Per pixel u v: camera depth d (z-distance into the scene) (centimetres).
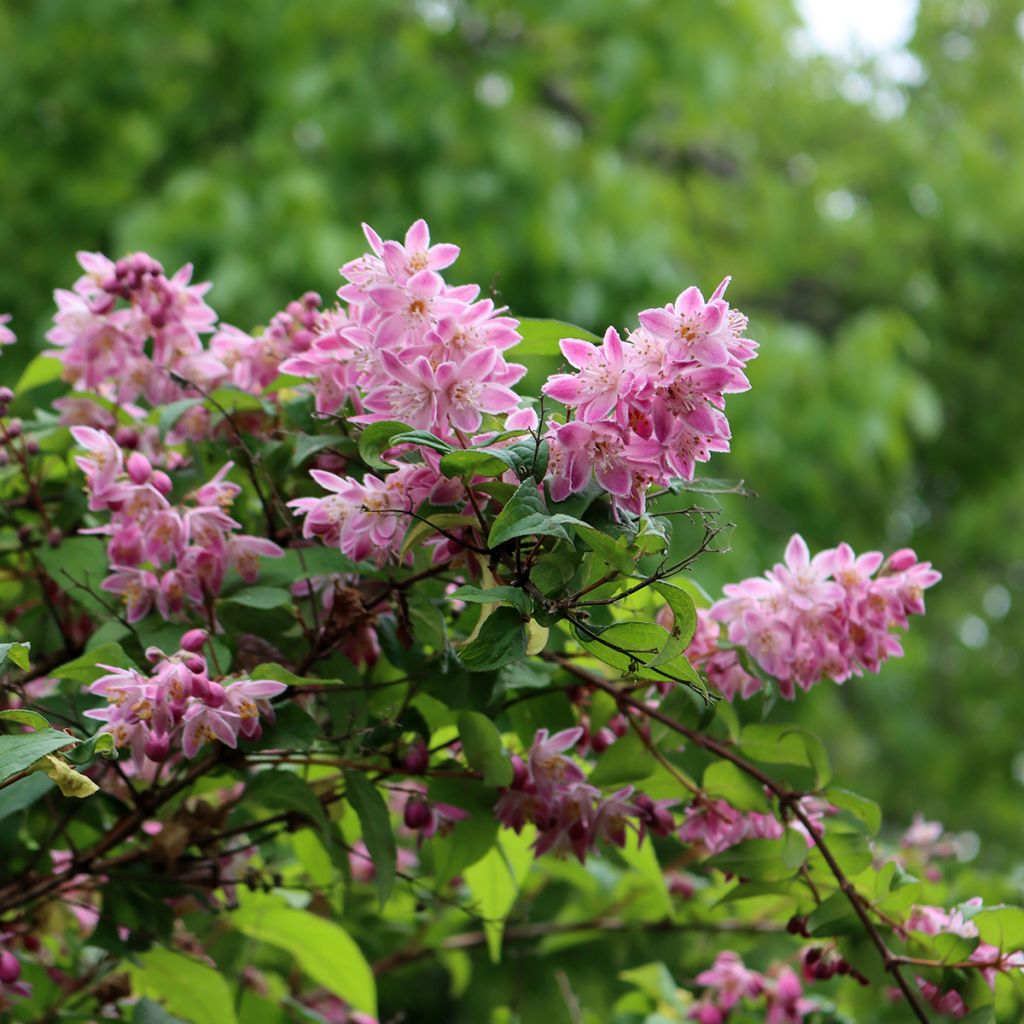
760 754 108
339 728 105
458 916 129
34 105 264
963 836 139
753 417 268
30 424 114
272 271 230
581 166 270
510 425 99
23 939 112
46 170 262
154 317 110
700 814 109
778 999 119
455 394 98
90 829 112
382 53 262
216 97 271
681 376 97
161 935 108
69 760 99
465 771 107
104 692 100
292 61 261
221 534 105
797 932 109
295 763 106
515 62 280
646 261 256
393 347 99
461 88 266
